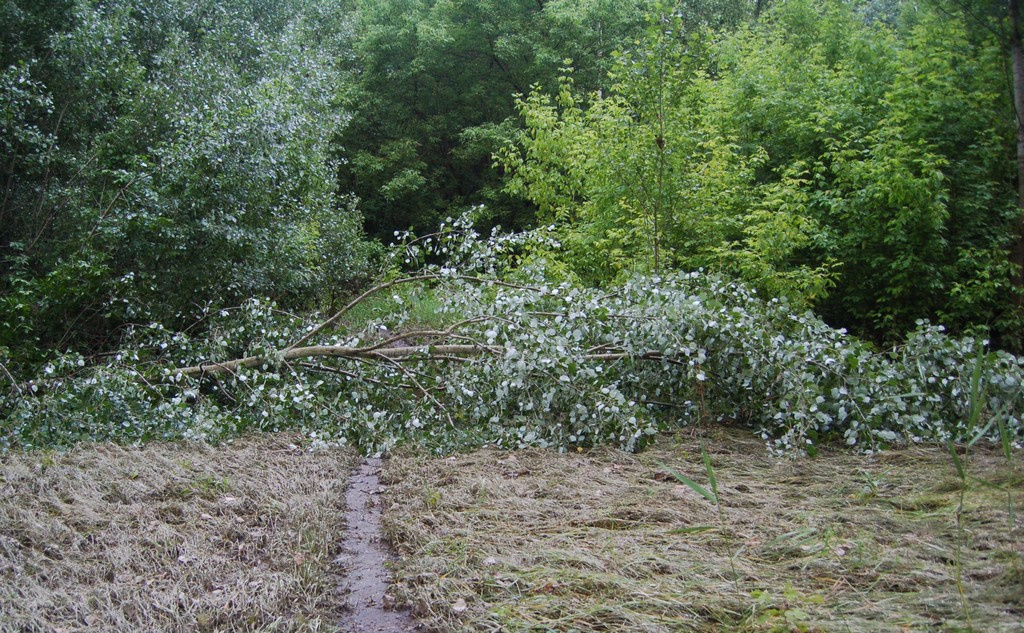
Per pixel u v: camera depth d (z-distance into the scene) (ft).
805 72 36.94
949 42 33.24
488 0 62.85
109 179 25.36
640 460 15.65
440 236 21.98
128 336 21.47
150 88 26.21
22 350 19.52
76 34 25.32
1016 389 16.84
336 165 35.91
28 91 24.70
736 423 19.16
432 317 24.82
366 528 12.06
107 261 23.36
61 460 14.30
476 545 10.64
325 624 8.54
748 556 9.96
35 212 25.09
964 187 31.65
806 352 17.07
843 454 16.17
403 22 64.34
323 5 44.96
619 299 19.36
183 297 24.07
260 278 26.00
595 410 16.69
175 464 14.32
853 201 29.50
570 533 11.11
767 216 27.91
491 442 17.22
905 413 17.19
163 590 9.08
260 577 9.55
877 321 31.04
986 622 7.54
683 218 28.35
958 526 10.23
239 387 20.24
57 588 8.91
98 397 17.24
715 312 17.69
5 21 25.05
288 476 14.40
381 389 19.47
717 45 41.09
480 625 8.25
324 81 35.40
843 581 8.96
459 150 64.28
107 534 10.63
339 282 35.63
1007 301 30.12
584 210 32.53
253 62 33.53
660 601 8.50
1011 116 31.81
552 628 8.04
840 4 43.57
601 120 30.27
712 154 31.24
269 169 25.35
